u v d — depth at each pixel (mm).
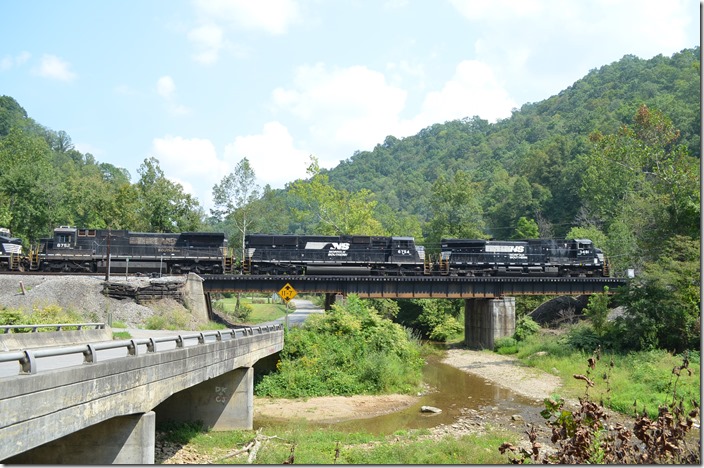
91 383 11445
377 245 60406
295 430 23953
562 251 64500
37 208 82125
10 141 97750
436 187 104500
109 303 45281
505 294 59375
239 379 23906
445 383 40156
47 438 9945
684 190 50969
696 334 41781
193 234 56500
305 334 38094
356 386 34281
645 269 48062
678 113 117625
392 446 21609
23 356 9703
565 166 127750
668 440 7938
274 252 58156
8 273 50250
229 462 18750
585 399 8664
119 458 13672
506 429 26250
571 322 62969
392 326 42000
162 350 15789
